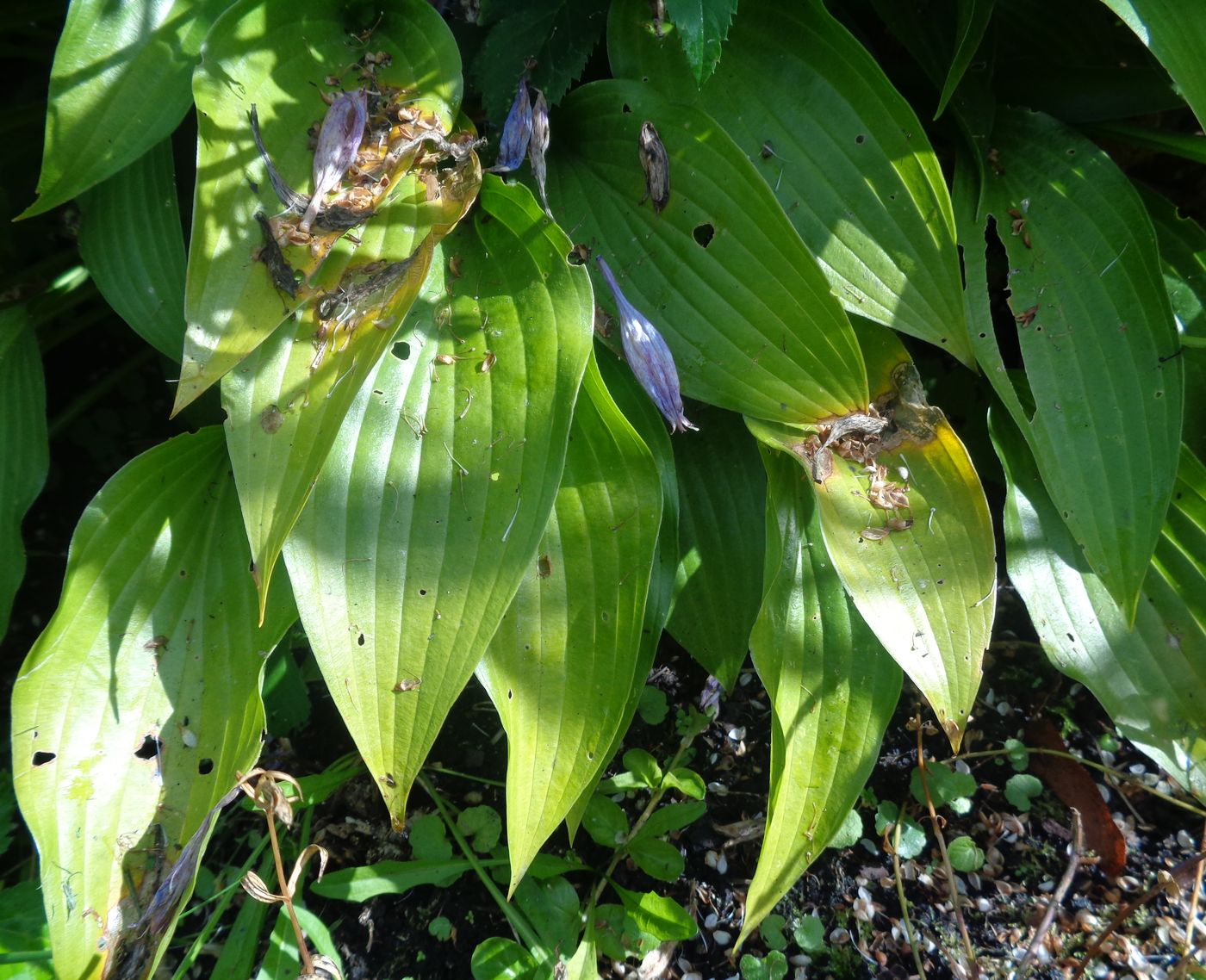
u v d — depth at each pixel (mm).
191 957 345
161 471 331
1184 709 361
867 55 321
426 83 304
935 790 405
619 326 323
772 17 336
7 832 351
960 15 356
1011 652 451
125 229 348
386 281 286
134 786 307
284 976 336
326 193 282
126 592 319
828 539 331
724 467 391
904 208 324
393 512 294
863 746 343
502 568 289
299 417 281
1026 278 349
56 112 288
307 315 288
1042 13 416
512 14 338
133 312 350
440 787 410
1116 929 388
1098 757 426
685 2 295
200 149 276
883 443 343
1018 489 378
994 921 394
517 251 316
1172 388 333
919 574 331
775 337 317
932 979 382
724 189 314
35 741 302
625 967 382
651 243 325
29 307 396
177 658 319
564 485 319
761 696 439
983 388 448
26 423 369
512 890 306
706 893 397
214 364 270
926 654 327
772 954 376
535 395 298
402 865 367
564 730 311
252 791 302
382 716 288
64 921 293
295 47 295
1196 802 415
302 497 273
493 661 312
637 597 310
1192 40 310
